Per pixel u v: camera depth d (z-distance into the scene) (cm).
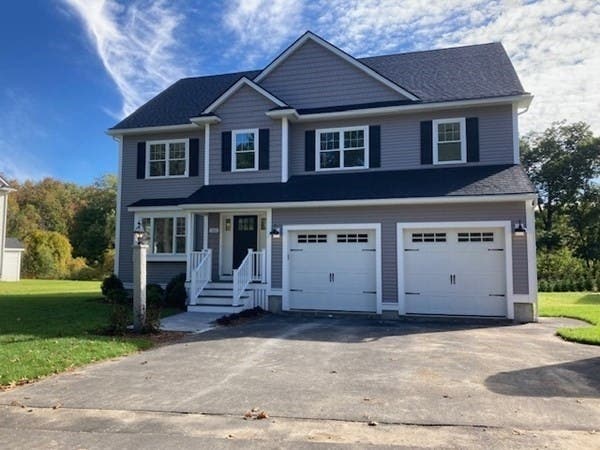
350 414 514
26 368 704
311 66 1670
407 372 702
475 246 1316
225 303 1402
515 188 1267
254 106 1625
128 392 602
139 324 1041
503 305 1285
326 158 1602
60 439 450
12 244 3356
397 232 1362
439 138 1513
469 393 592
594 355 823
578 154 3603
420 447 425
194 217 1600
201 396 583
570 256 3297
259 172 1599
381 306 1355
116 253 1784
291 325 1186
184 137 1764
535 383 639
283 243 1452
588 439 442
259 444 434
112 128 1803
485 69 1622
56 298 1778
